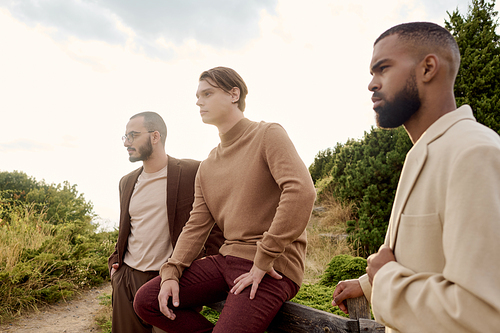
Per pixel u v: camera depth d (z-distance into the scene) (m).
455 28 5.64
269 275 1.47
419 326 0.72
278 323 1.60
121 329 2.30
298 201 1.39
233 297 1.41
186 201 2.39
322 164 10.27
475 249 0.65
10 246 5.12
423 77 0.89
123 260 2.49
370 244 5.19
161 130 2.57
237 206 1.62
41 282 4.68
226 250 1.67
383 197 5.48
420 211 0.83
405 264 0.84
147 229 2.38
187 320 1.69
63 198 10.29
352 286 1.34
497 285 0.63
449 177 0.75
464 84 5.08
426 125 0.93
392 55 0.92
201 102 1.80
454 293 0.67
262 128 1.65
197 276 1.69
